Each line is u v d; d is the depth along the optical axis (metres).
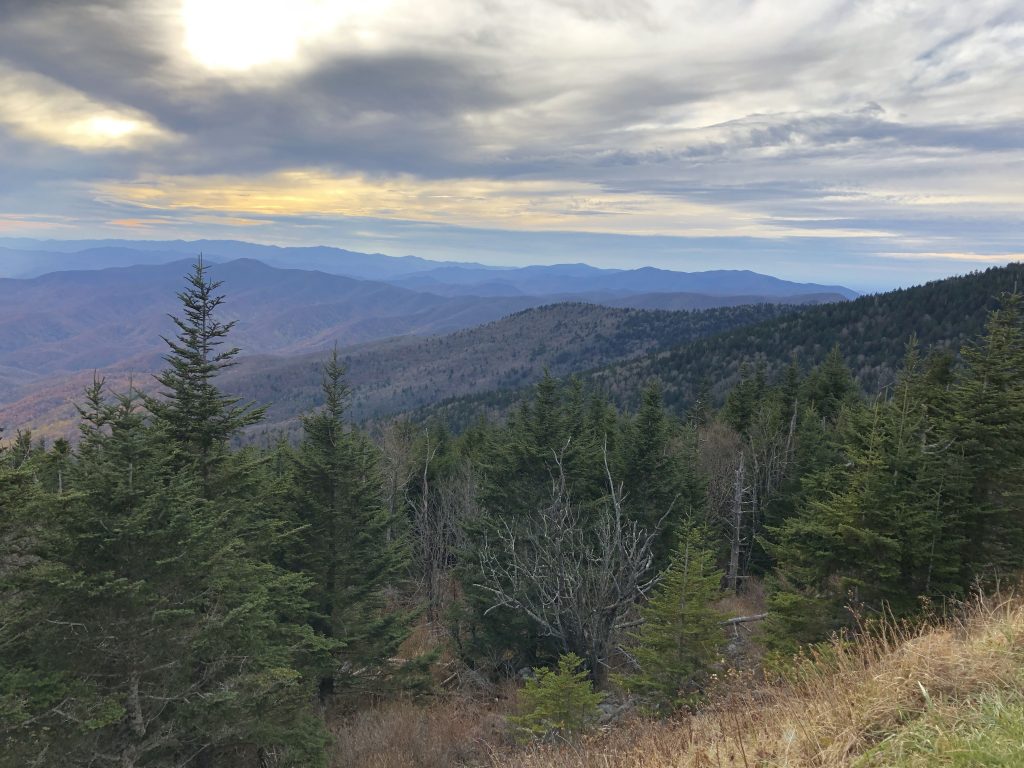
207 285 13.50
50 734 9.12
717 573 13.88
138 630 9.83
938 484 13.36
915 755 4.27
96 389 12.86
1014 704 4.55
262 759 13.18
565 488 20.58
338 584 17.36
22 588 9.15
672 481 23.83
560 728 11.70
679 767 5.60
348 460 17.00
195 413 13.27
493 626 20.16
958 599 12.07
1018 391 13.15
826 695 5.82
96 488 9.61
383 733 15.27
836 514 13.45
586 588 16.38
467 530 22.75
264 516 16.50
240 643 11.73
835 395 40.72
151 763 10.12
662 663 12.38
